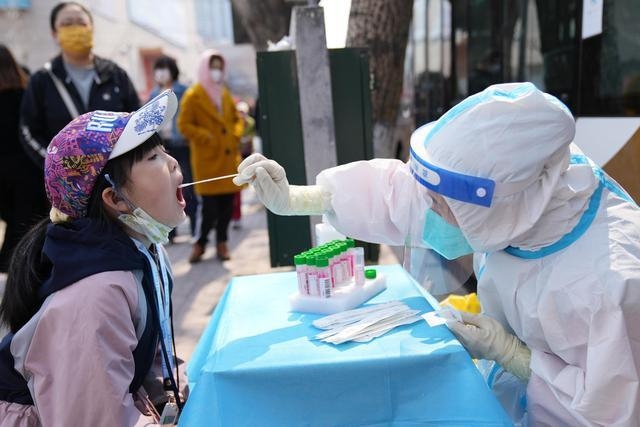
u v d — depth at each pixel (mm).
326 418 1231
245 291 1830
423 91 5594
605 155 2287
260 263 5129
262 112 2764
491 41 3600
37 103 3707
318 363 1241
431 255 1883
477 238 1371
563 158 1316
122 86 3912
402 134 6762
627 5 2178
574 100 2523
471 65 4004
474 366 1269
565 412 1357
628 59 2170
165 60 5984
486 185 1282
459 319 1513
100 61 3861
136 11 17844
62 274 1312
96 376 1226
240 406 1221
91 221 1385
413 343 1331
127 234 1483
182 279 4766
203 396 1223
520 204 1339
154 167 1411
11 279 1399
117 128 1375
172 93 1424
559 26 2691
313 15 2576
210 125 4891
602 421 1290
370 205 1649
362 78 2820
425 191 1479
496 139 1272
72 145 1356
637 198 2135
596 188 1402
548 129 1262
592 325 1284
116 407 1230
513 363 1477
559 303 1342
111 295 1300
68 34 3633
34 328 1278
